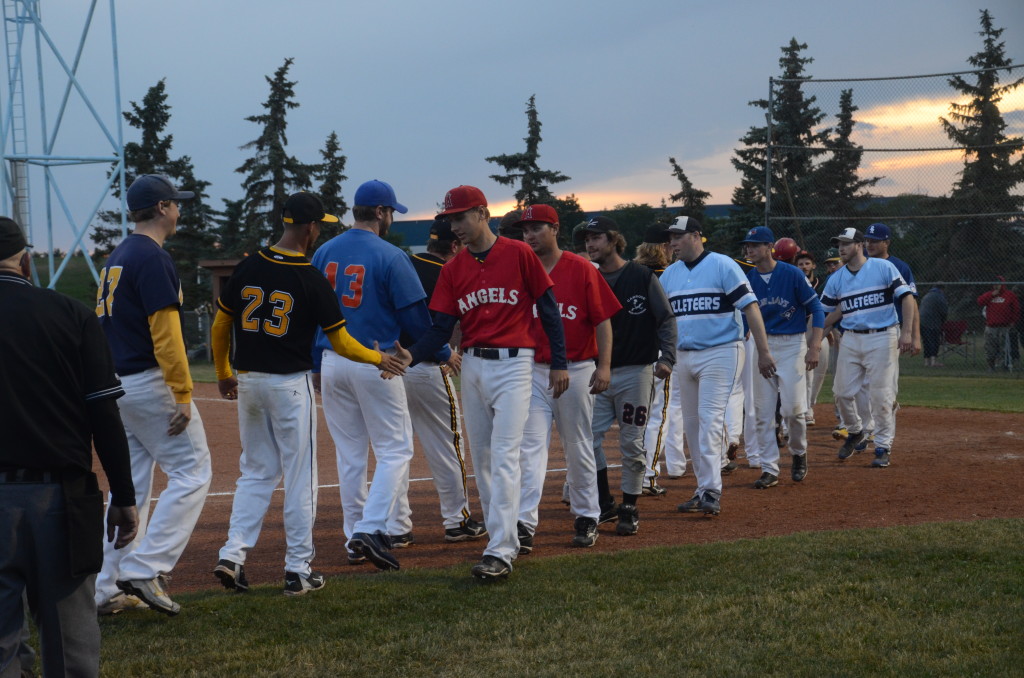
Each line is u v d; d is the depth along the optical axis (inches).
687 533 230.2
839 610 158.9
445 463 225.9
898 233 697.6
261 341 177.0
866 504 258.1
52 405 113.7
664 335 229.8
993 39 1037.2
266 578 198.1
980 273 687.7
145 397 168.9
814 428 426.9
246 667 142.4
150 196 170.6
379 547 194.5
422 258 242.4
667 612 161.2
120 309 167.3
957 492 270.7
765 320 293.6
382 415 203.2
